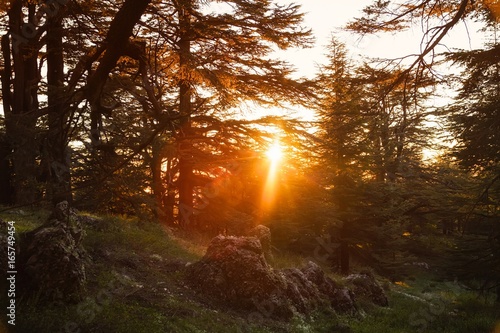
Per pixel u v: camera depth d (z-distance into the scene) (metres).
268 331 9.45
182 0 12.82
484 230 17.33
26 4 17.38
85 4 11.77
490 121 12.78
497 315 14.68
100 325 7.32
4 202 17.09
